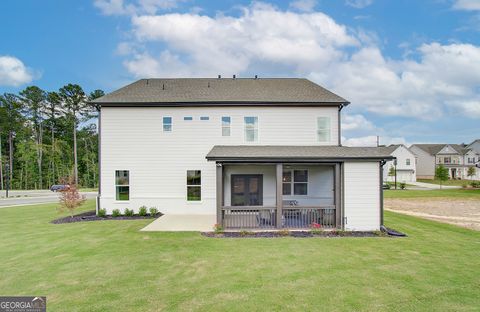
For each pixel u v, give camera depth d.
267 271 6.38
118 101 14.48
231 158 10.73
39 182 46.25
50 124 48.56
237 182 14.56
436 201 23.78
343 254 7.70
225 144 14.75
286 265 6.79
